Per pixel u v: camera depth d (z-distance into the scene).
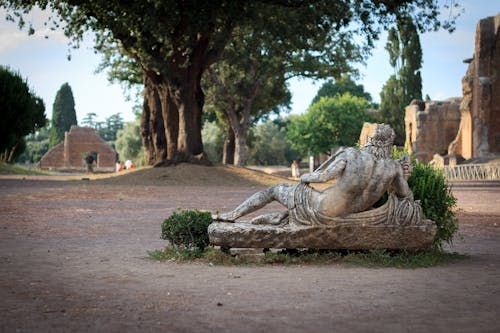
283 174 76.75
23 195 26.00
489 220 17.03
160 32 33.69
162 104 40.88
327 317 5.68
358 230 9.22
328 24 36.31
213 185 35.28
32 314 5.75
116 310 5.93
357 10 34.91
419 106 78.62
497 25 57.31
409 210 9.42
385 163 9.34
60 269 8.46
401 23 35.50
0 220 15.87
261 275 8.02
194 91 39.78
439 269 8.62
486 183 43.69
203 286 7.18
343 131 95.88
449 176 55.44
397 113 90.88
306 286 7.21
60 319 5.57
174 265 8.91
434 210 10.28
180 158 39.38
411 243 9.36
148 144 49.56
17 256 9.74
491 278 7.84
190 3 34.44
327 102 97.75
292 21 36.62
